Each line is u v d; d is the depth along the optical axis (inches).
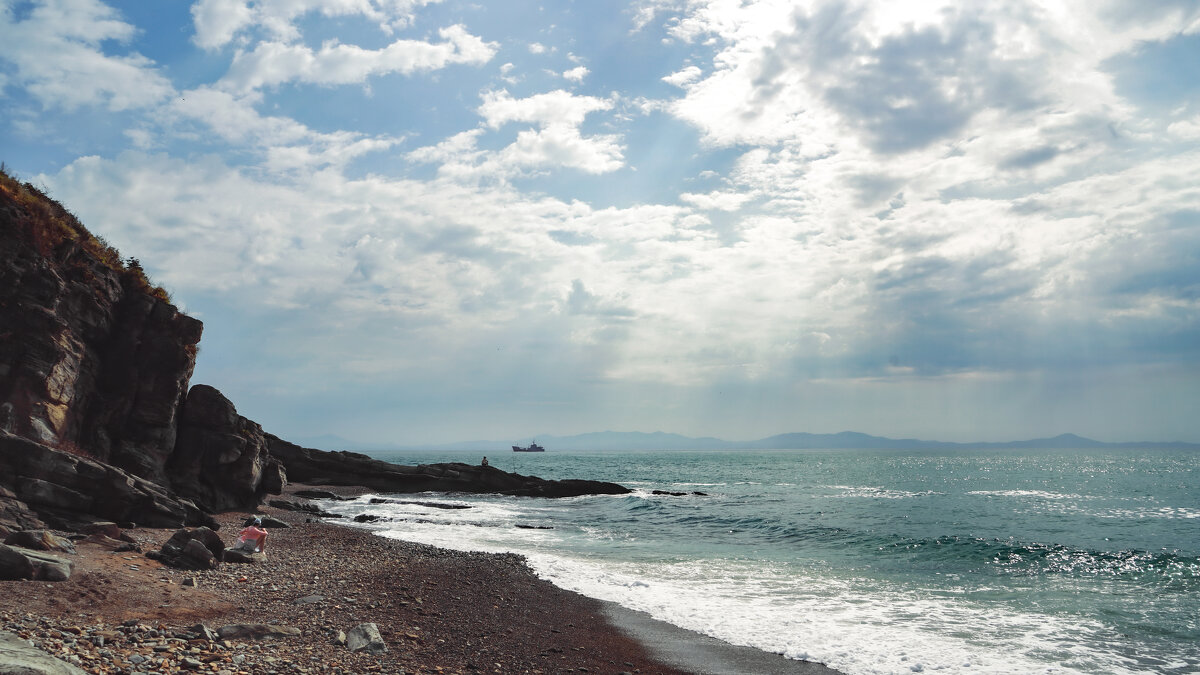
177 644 402.9
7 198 984.9
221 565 698.2
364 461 2753.4
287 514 1534.2
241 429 1414.9
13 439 786.8
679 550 1170.0
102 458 1078.4
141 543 749.3
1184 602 759.7
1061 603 752.3
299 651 438.0
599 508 2121.1
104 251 1211.2
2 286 943.0
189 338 1272.1
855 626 648.4
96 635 391.2
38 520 719.1
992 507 2108.8
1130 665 534.0
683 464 7573.8
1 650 284.5
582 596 770.8
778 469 5905.5
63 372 1008.9
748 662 539.8
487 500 2491.4
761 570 957.8
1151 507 2122.3
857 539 1300.4
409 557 954.7
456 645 526.9
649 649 570.9
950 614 698.8
